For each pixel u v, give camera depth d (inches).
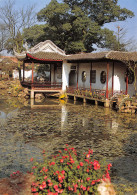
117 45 1332.4
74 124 461.1
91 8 1417.3
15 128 419.5
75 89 886.4
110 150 305.4
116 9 1352.1
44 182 157.0
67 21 1304.1
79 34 1315.2
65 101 834.8
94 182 157.2
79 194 154.2
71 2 1440.7
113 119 513.7
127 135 382.9
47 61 946.1
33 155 279.1
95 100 733.3
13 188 164.6
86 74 873.5
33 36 1465.3
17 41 1562.5
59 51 950.4
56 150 299.6
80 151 297.4
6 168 240.5
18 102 792.3
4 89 1170.0
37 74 1523.1
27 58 882.8
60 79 985.5
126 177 227.1
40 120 494.9
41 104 749.3
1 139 347.3
